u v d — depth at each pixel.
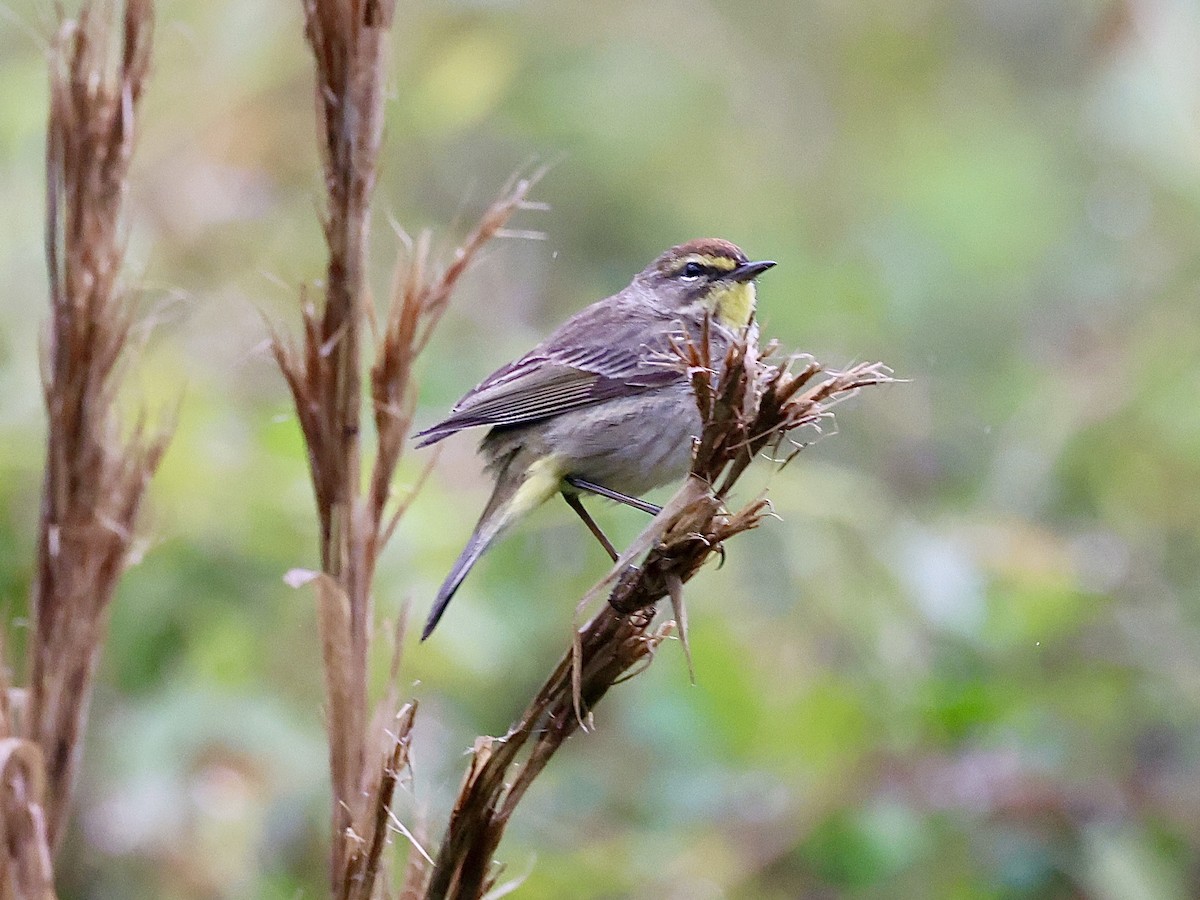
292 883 10.25
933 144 17.77
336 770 6.03
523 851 10.88
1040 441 14.02
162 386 10.11
